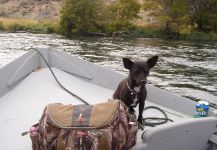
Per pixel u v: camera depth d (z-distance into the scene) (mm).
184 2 46125
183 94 14617
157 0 45812
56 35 39625
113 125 2578
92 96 4957
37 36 36906
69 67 5805
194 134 3195
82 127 2514
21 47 26594
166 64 21766
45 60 5781
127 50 27547
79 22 41969
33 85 5234
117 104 2789
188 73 19125
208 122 3256
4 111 4266
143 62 3664
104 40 35500
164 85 16156
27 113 4223
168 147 3059
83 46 29375
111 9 43750
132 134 2820
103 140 2475
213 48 31359
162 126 2994
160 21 43969
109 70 5266
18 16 55750
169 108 4441
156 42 35594
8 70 4934
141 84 3520
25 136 3568
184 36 43594
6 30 42781
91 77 5539
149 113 4242
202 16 47094
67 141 2473
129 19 44219
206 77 18219
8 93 4926
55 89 5117
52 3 58531
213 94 14758
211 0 47781
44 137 2574
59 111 2699
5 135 3604
